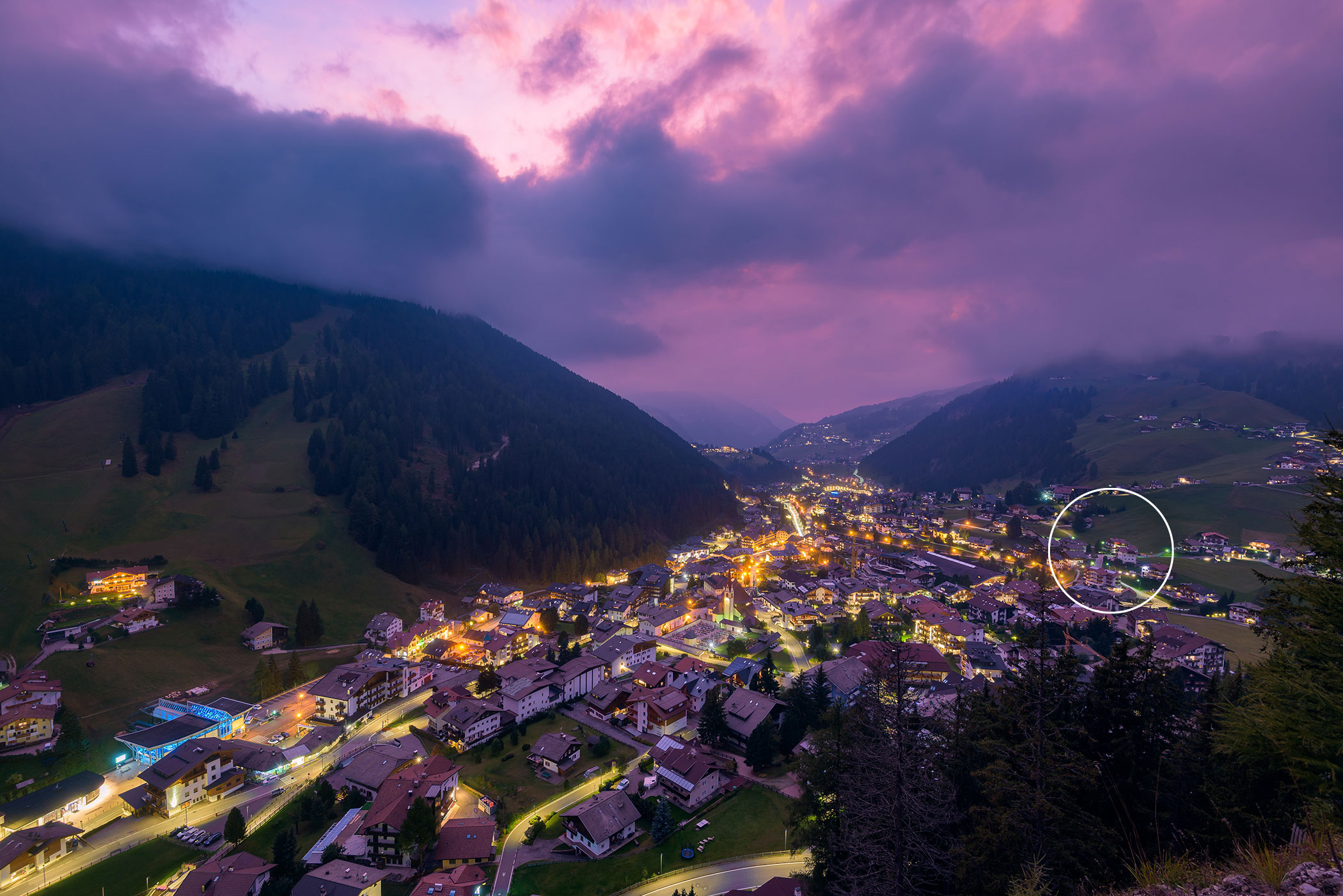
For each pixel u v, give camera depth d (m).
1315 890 11.53
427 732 99.06
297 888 57.62
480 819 72.94
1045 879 24.22
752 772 83.75
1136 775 30.59
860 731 32.19
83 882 63.81
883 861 28.62
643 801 72.88
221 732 95.06
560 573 197.50
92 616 119.31
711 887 60.72
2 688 93.56
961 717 42.69
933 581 198.88
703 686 111.56
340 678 106.50
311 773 86.75
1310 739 17.23
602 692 109.06
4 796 77.19
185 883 58.34
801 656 136.25
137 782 83.06
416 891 58.19
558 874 63.47
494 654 131.38
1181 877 14.57
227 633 127.38
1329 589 18.08
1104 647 133.62
